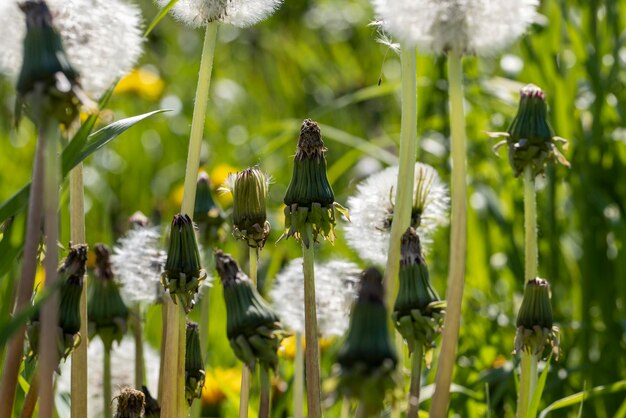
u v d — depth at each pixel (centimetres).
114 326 64
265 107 155
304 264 58
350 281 65
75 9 56
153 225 74
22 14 55
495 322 79
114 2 57
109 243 100
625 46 90
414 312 55
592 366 76
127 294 66
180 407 58
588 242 82
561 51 88
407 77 57
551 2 87
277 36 165
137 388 66
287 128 116
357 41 163
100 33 56
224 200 98
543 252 83
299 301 65
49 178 52
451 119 54
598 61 86
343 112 147
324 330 65
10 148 132
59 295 56
